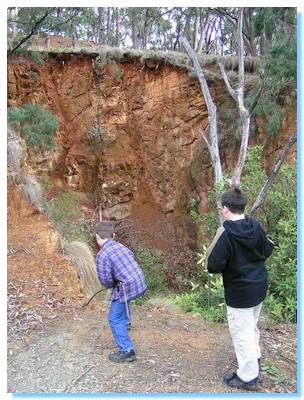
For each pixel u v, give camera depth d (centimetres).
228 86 780
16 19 891
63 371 379
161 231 1417
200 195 1368
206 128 1415
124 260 398
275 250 645
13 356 404
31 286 544
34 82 1359
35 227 652
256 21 862
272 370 389
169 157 1466
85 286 606
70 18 884
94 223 1272
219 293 585
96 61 1452
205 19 1861
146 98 1476
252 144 1213
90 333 457
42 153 1312
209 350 432
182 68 1429
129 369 385
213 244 343
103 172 1468
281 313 569
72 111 1466
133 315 540
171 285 1155
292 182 717
